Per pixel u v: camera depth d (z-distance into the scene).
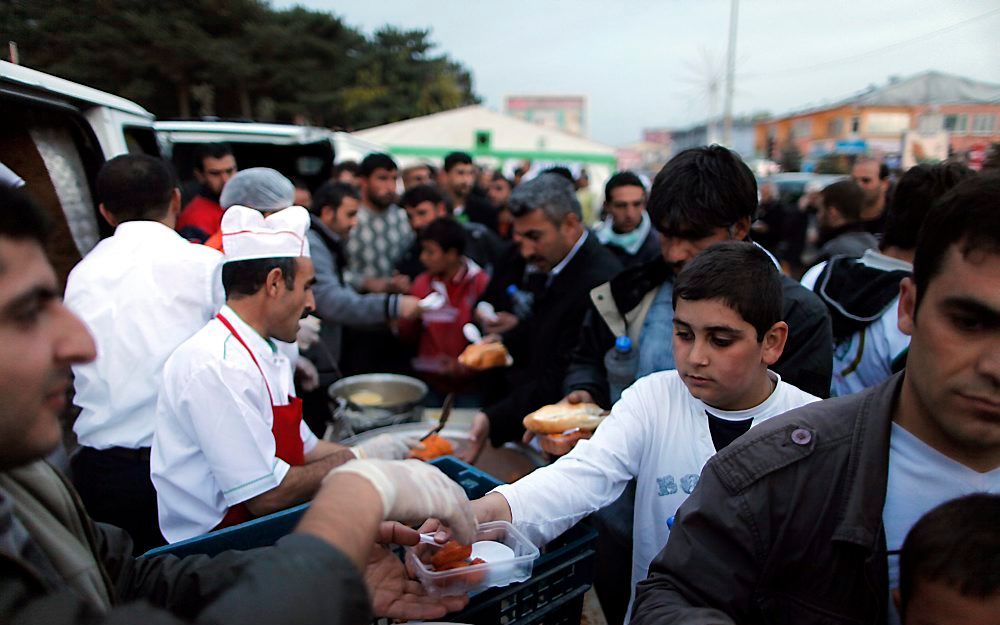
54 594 0.65
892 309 1.96
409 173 6.26
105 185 2.31
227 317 1.72
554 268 2.51
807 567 0.94
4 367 0.64
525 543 1.22
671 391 1.52
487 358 2.88
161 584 1.02
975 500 0.80
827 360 1.67
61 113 2.50
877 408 0.94
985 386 0.78
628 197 4.16
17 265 0.65
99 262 2.10
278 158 6.22
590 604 1.64
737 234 1.76
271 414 1.75
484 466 2.10
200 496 1.68
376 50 42.81
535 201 2.36
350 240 4.77
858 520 0.89
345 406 2.65
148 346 2.01
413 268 4.38
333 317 3.47
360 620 0.71
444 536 1.20
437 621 1.11
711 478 1.01
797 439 0.96
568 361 2.36
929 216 0.83
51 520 0.89
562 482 1.38
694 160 1.72
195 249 2.23
